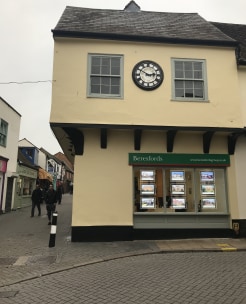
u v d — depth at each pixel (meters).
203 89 10.30
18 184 21.34
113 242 9.43
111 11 12.26
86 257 7.55
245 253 8.15
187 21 11.98
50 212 13.20
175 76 10.27
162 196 10.20
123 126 9.62
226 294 4.87
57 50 9.90
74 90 9.70
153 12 12.65
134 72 10.03
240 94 10.78
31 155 28.84
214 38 10.62
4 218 15.55
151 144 10.27
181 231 9.91
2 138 17.94
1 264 6.94
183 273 6.10
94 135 10.08
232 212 10.12
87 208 9.67
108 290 5.18
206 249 8.36
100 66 10.05
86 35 9.99
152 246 8.81
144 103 9.88
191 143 10.43
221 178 10.55
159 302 4.58
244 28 14.22
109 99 9.78
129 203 9.84
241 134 10.34
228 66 10.48
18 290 5.30
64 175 57.59
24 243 9.23
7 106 18.53
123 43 10.22
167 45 10.38
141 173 10.23
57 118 9.46
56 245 8.96
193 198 10.29
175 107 9.95
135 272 6.25
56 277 6.04
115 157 10.05
